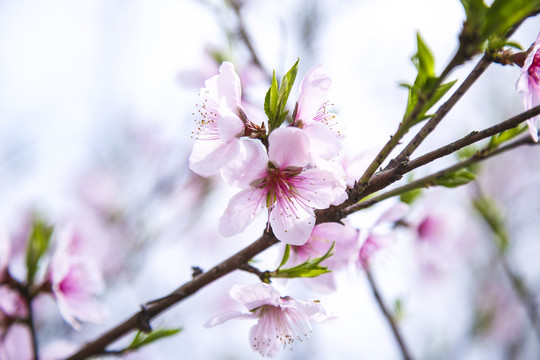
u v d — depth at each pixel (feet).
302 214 1.29
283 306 1.29
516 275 1.74
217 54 1.67
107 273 2.05
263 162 1.28
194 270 1.32
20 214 2.04
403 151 1.25
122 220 2.23
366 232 1.40
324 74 1.28
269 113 1.27
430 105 1.24
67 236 1.51
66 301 1.53
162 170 2.27
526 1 1.17
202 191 2.24
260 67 1.66
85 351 1.34
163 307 1.32
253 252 1.30
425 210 1.65
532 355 2.77
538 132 1.31
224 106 1.29
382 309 1.52
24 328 1.51
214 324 1.31
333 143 1.26
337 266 1.36
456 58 1.19
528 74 1.35
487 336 2.74
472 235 2.44
